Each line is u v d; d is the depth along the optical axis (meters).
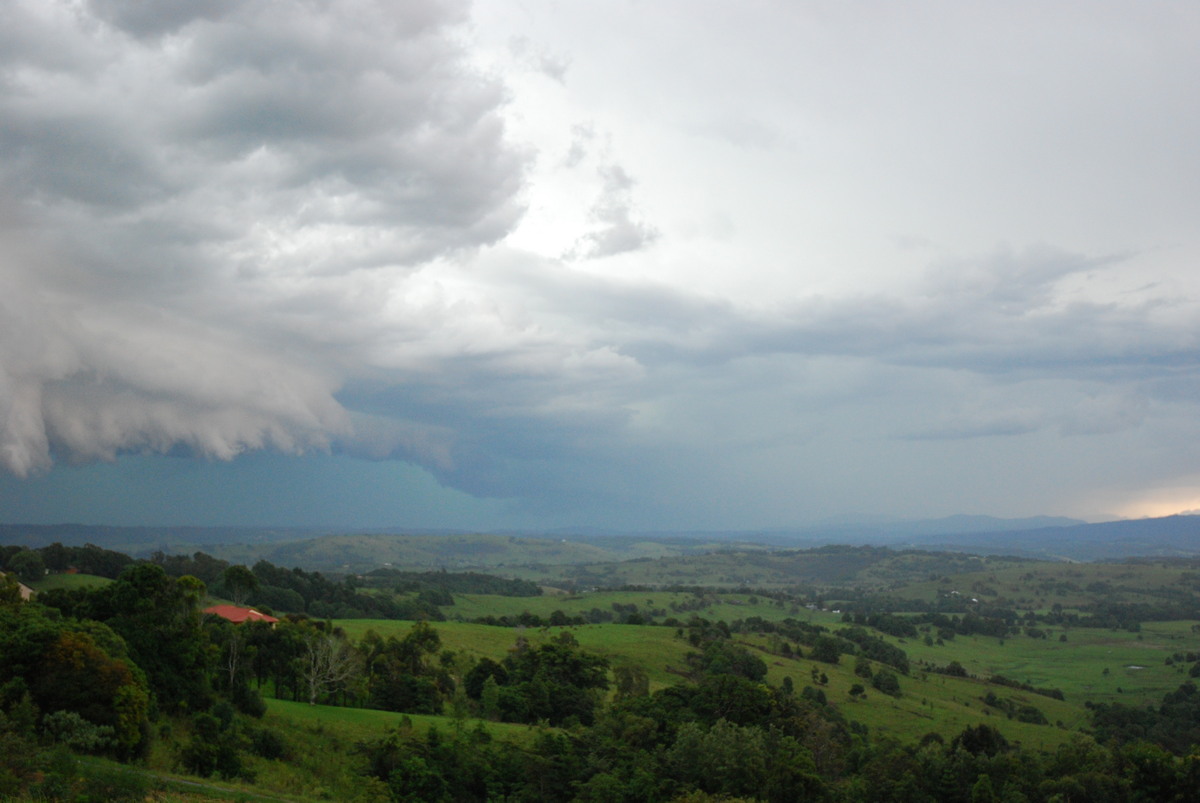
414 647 119.75
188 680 72.94
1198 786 90.50
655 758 91.94
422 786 74.06
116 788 43.09
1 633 56.84
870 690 166.62
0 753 40.44
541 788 82.69
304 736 78.50
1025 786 93.75
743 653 164.88
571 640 153.38
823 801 86.88
